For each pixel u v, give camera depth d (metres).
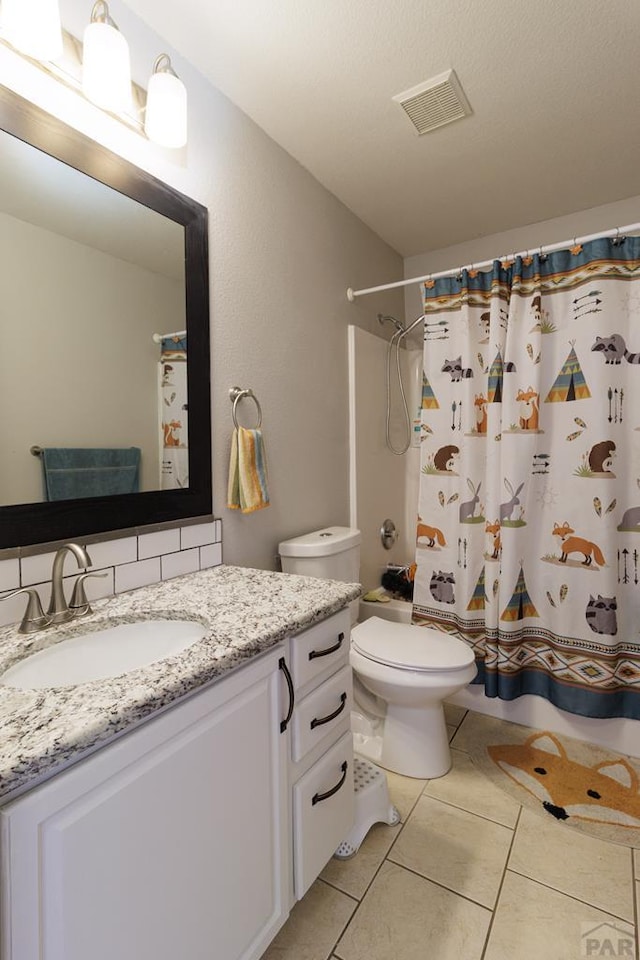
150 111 1.18
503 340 1.92
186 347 1.37
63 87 1.06
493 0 1.23
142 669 0.75
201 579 1.31
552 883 1.23
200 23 1.27
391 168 1.96
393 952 1.06
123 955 0.65
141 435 1.24
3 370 0.96
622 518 1.76
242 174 1.60
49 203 1.03
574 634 1.82
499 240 2.57
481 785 1.61
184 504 1.36
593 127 1.73
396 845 1.36
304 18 1.27
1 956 0.52
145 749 0.68
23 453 0.99
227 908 0.84
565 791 1.58
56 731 0.58
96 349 1.13
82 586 1.02
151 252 1.26
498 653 1.93
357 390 2.28
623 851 1.33
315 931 1.11
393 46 1.37
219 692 0.81
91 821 0.61
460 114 1.65
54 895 0.57
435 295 2.08
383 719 1.85
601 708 1.76
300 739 1.03
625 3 1.24
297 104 1.58
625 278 1.73
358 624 1.96
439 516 2.10
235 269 1.57
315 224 2.01
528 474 1.88
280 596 1.14
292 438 1.85
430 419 2.11
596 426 1.75
